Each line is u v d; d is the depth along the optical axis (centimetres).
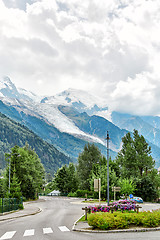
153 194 6519
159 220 1691
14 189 3906
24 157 6388
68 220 2272
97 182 2314
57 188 9975
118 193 5125
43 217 2614
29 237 1448
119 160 7675
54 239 1377
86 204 4816
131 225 1705
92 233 1554
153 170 7219
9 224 2072
